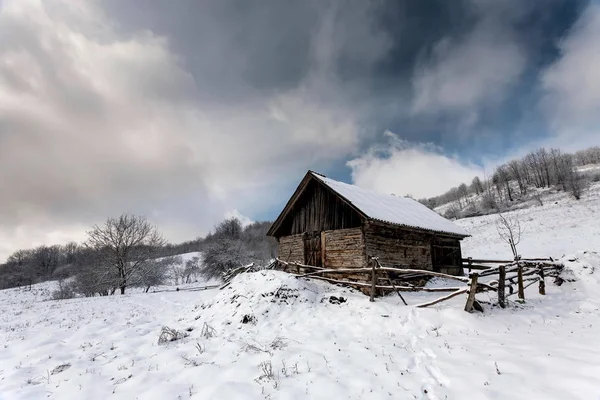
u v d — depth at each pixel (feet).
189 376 22.50
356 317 34.24
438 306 35.37
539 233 116.26
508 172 346.33
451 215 268.00
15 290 170.30
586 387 15.74
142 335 36.24
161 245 137.69
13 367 27.81
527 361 19.85
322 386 19.29
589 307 36.50
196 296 67.21
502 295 36.19
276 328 33.24
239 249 136.26
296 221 60.95
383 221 47.52
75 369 25.77
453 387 17.87
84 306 61.87
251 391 19.24
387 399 17.46
